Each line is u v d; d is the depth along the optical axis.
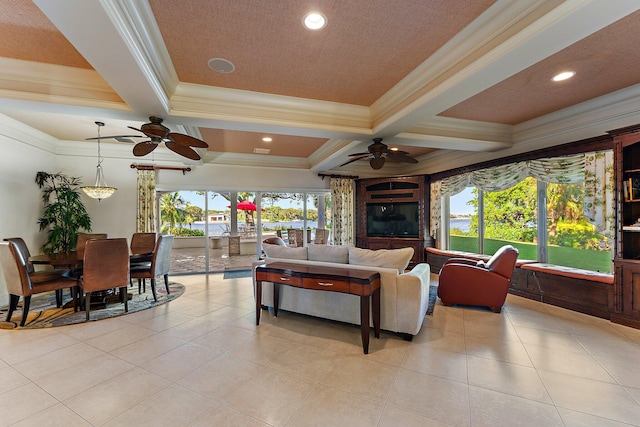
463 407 1.87
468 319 3.42
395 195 6.62
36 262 3.49
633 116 3.22
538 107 3.75
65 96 2.76
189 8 1.93
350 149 4.77
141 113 3.04
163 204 6.20
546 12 1.74
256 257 6.78
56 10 1.53
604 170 3.44
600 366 2.34
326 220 7.27
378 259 3.07
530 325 3.22
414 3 1.90
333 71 2.82
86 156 5.55
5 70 2.59
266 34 2.23
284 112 3.46
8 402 1.94
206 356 2.57
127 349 2.71
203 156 6.00
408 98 3.07
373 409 1.86
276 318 3.54
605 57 2.57
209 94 3.17
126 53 1.95
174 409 1.87
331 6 1.93
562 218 4.16
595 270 3.78
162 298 4.41
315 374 2.27
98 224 5.64
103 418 1.79
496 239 5.24
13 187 4.33
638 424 1.70
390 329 2.91
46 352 2.66
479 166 5.12
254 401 1.95
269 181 6.77
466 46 2.30
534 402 1.91
